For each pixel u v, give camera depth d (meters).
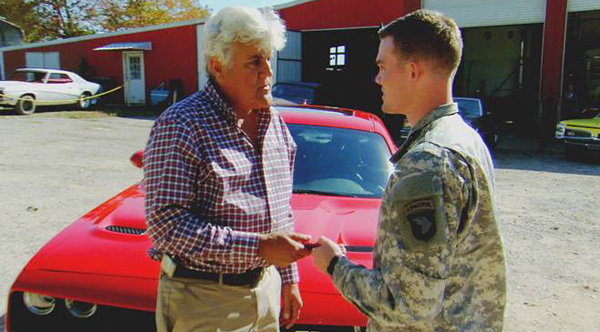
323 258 1.47
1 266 4.07
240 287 1.72
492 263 1.32
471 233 1.30
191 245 1.53
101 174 7.96
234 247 1.56
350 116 4.04
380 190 3.29
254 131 1.81
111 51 23.27
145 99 22.78
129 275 2.29
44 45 24.64
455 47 1.33
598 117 12.04
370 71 19.80
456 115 1.37
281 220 1.82
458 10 16.86
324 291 2.30
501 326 1.34
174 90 20.78
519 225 6.00
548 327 3.49
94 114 18.09
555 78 15.59
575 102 17.25
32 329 2.26
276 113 1.94
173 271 1.68
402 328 1.33
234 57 1.65
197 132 1.60
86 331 2.24
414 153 1.26
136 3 35.56
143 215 2.76
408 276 1.19
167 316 1.71
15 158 9.07
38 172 7.95
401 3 17.45
